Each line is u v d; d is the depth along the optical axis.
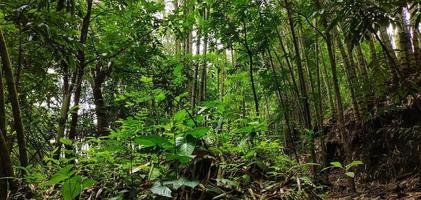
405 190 4.09
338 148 6.76
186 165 1.85
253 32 4.98
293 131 6.96
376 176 5.34
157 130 2.08
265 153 2.29
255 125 2.21
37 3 3.20
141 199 1.74
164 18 5.72
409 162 4.87
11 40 3.63
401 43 5.51
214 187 1.80
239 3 4.64
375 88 5.24
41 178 1.96
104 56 4.65
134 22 5.56
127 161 1.91
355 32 3.14
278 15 5.01
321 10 3.41
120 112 5.88
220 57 7.22
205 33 5.38
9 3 3.27
